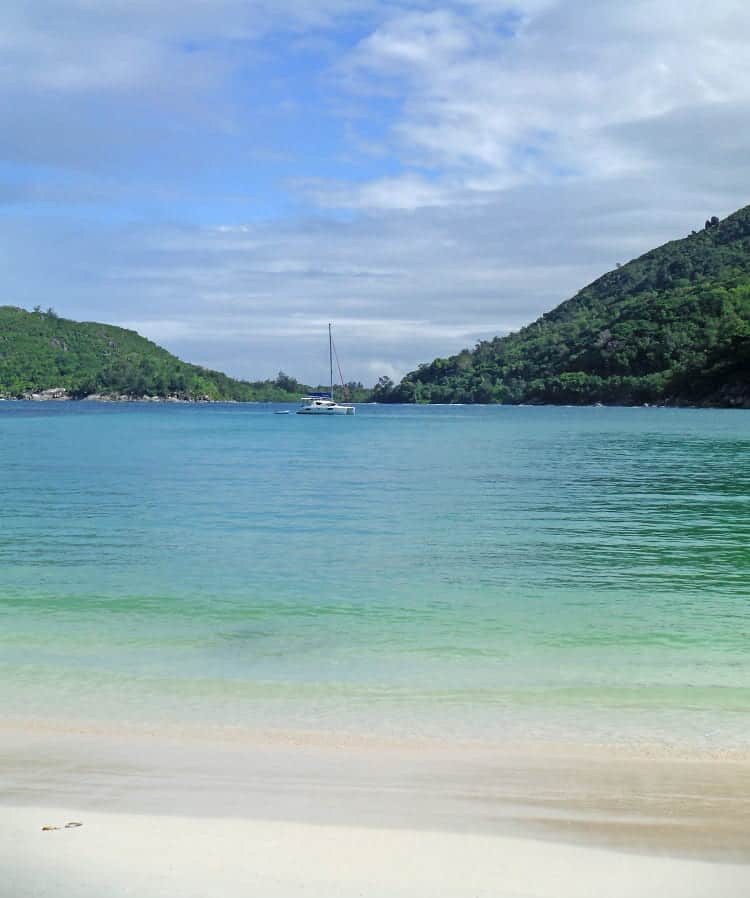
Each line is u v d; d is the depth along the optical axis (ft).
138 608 48.47
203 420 458.09
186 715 30.50
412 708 31.48
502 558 65.62
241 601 50.34
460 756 26.35
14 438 266.98
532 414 575.79
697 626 44.83
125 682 34.71
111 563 62.75
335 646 40.57
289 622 45.37
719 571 60.70
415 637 42.32
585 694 33.35
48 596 51.57
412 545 71.46
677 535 77.56
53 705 31.65
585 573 59.67
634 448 219.20
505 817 21.68
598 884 18.29
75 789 23.35
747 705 31.96
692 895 17.90
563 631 43.60
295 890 17.94
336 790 23.43
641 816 21.80
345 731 28.81
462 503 101.86
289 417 533.96
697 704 32.12
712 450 210.79
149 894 17.75
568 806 22.41
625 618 46.42
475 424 404.57
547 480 133.59
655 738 28.22
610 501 104.73
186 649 39.96
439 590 53.72
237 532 78.54
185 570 59.93
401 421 456.86
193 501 103.19
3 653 39.19
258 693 33.30
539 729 29.12
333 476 139.85
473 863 19.20
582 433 304.91
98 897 17.61
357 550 68.90
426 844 20.12
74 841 20.11
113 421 431.02
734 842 20.30
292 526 82.48
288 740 27.81
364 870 18.83
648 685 34.58
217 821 21.30
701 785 24.00
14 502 101.45
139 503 100.89
